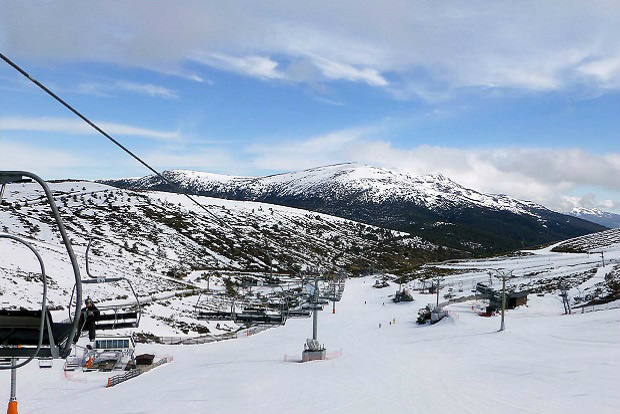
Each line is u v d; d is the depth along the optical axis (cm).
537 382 2606
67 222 12900
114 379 3791
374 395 2598
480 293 8988
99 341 4594
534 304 7819
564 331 5056
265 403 2588
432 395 2491
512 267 13912
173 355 5259
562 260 14500
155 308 7425
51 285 6769
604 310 6303
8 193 15350
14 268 6956
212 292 9656
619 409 2006
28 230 11050
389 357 4225
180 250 13475
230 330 7469
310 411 2338
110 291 7594
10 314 610
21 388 3519
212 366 4369
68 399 3192
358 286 13312
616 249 16088
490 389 2520
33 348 624
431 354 4325
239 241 16412
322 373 3481
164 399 2892
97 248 11000
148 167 1714
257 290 10488
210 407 2594
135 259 11125
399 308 9519
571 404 2111
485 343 4759
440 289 11344
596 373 2736
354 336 6512
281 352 5353
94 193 17262
